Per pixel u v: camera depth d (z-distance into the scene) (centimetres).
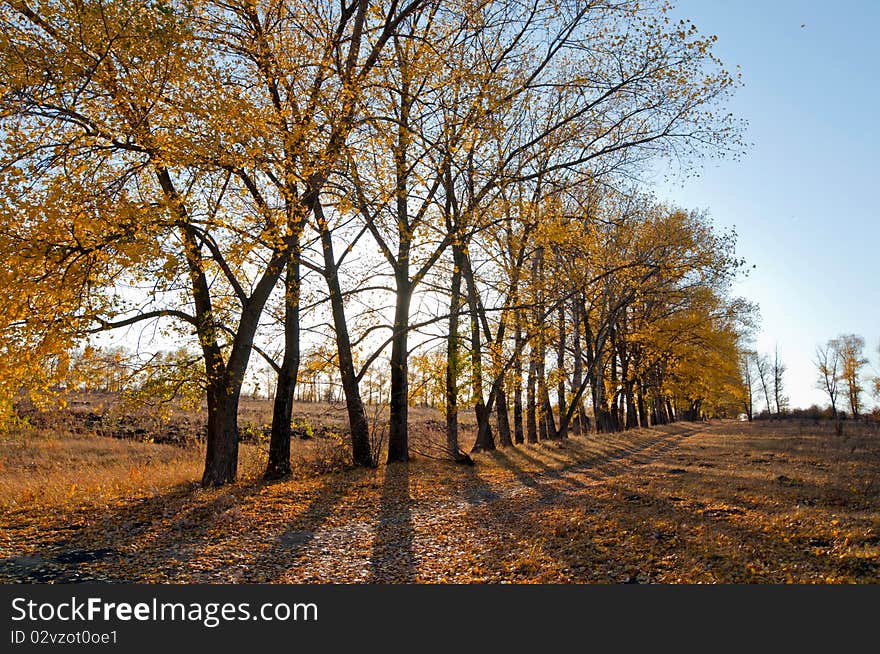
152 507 1076
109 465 1819
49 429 2422
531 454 2205
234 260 1041
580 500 1208
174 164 980
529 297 2034
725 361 3744
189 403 1371
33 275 905
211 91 966
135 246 877
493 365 1967
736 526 901
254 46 1175
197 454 2139
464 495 1333
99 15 842
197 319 1314
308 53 1238
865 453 1955
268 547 855
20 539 854
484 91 1343
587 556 782
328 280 1714
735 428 4609
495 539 909
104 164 1042
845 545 769
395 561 801
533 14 1500
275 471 1515
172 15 877
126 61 918
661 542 829
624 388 3744
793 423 5194
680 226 2741
